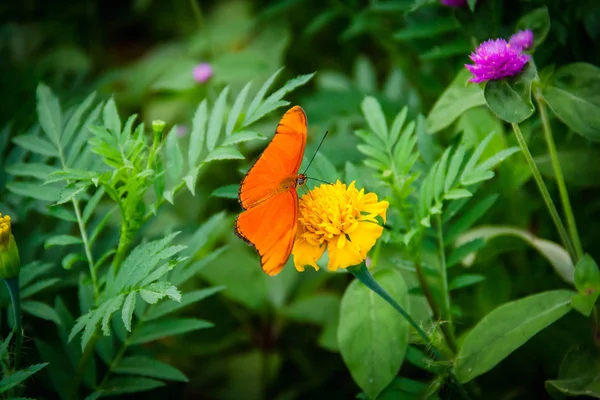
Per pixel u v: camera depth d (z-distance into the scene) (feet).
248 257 2.71
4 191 2.47
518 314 2.16
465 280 2.25
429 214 2.15
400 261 2.28
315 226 2.04
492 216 2.55
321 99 2.86
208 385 2.64
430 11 2.72
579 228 2.53
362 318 2.17
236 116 2.17
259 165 2.04
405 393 2.17
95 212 2.74
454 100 2.26
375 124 2.28
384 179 2.18
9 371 2.14
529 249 2.56
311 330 2.73
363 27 2.87
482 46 2.10
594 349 2.21
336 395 2.64
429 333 2.17
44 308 2.22
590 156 2.45
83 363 2.21
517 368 2.45
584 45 2.47
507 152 2.13
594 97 2.17
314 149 2.33
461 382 2.15
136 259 2.07
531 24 2.25
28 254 2.42
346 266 2.03
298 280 2.69
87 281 2.21
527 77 2.08
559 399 2.21
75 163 2.30
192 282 2.77
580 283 2.12
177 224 2.73
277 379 2.66
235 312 2.74
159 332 2.26
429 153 2.34
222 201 2.93
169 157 2.22
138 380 2.24
